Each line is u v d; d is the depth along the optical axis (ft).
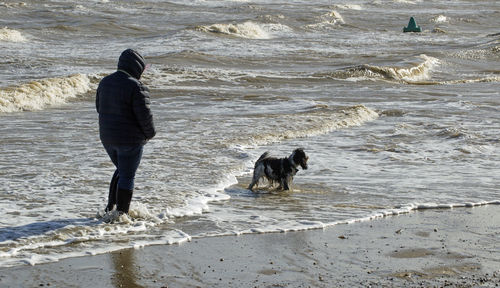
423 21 255.91
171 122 60.54
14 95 74.49
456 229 28.71
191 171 39.96
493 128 60.29
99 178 37.45
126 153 27.68
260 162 36.55
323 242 26.43
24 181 36.14
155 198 32.76
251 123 60.29
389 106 76.54
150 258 23.94
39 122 61.36
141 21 203.10
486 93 94.27
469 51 154.92
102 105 27.40
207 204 32.71
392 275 22.33
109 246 25.17
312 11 253.85
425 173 41.93
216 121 61.46
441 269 22.99
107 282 21.35
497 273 22.63
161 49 141.38
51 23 188.14
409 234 27.81
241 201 33.71
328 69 119.34
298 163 36.11
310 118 63.16
